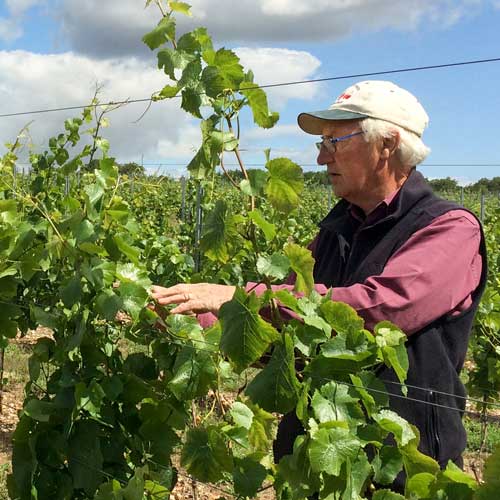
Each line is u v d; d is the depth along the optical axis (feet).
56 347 7.27
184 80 5.60
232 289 6.25
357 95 6.64
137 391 7.02
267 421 7.05
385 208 6.72
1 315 8.23
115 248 6.93
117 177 7.60
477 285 6.70
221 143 5.32
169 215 47.73
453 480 4.89
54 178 14.35
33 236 7.78
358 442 4.89
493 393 17.71
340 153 6.70
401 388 6.04
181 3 5.89
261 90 5.43
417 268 6.03
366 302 5.93
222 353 5.87
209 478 6.20
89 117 13.06
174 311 6.24
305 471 5.07
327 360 5.29
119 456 7.22
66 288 6.74
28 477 7.22
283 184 5.08
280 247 14.21
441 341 6.38
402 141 6.59
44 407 6.98
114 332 8.98
